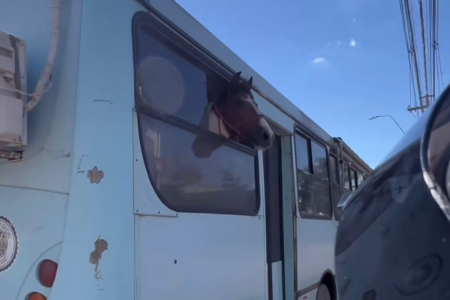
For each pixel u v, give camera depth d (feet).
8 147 7.11
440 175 4.14
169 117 8.68
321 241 18.92
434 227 4.32
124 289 6.88
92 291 6.57
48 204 7.00
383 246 4.89
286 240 15.65
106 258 6.75
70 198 6.85
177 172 8.70
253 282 11.41
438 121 4.39
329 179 21.07
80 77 7.20
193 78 9.84
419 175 4.73
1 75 6.57
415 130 5.46
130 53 7.82
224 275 9.89
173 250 8.18
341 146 23.75
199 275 8.88
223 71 11.23
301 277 15.98
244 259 11.02
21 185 7.26
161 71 8.68
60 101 7.22
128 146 7.43
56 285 6.66
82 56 7.29
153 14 8.60
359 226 5.52
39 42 7.68
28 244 7.06
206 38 10.53
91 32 7.42
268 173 14.96
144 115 7.93
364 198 5.75
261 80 13.76
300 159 17.12
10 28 7.96
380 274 4.77
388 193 5.21
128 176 7.33
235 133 11.02
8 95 6.66
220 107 10.89
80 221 6.75
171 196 8.38
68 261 6.67
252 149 12.29
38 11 7.82
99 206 6.84
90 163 6.95
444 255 4.12
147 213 7.63
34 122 7.31
